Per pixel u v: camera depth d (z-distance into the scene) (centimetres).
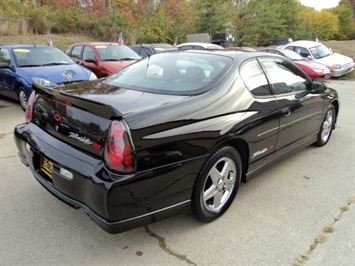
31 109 286
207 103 255
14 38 1684
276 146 337
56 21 2073
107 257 229
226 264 226
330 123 480
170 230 262
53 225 263
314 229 269
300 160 423
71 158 221
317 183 356
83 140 222
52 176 235
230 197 288
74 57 911
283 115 330
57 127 245
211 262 227
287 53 1252
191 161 234
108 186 196
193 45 1357
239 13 3203
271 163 343
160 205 224
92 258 227
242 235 258
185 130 230
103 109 207
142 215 216
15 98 666
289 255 237
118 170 201
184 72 296
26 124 289
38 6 2156
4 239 243
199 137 238
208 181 264
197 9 2919
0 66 662
